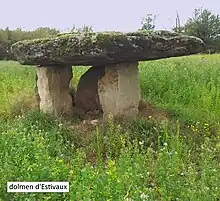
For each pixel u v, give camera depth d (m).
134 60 7.96
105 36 7.18
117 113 7.96
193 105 9.22
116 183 4.06
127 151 5.67
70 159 5.89
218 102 8.91
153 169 5.33
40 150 4.97
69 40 7.42
